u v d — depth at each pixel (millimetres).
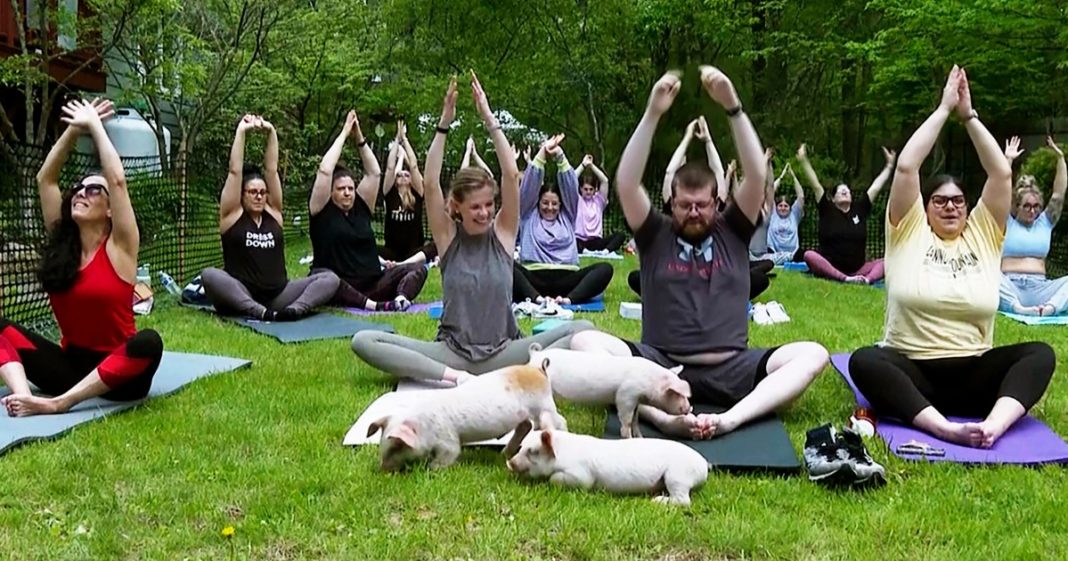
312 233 7496
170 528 2764
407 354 4488
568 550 2643
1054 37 11477
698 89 16156
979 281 4043
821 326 6684
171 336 5891
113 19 11750
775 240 12602
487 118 4477
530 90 17297
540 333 5086
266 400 4250
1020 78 12953
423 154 17141
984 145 4020
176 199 9617
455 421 3297
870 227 14070
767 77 17969
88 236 4098
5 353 3988
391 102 17578
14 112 12328
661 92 3908
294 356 5340
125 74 13094
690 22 17062
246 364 5004
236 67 14453
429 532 2734
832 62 16891
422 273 7629
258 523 2779
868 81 17062
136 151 13156
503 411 3328
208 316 6742
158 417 3918
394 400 4070
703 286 4113
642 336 4293
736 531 2746
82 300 4023
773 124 17625
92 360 4129
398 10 17031
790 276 10453
